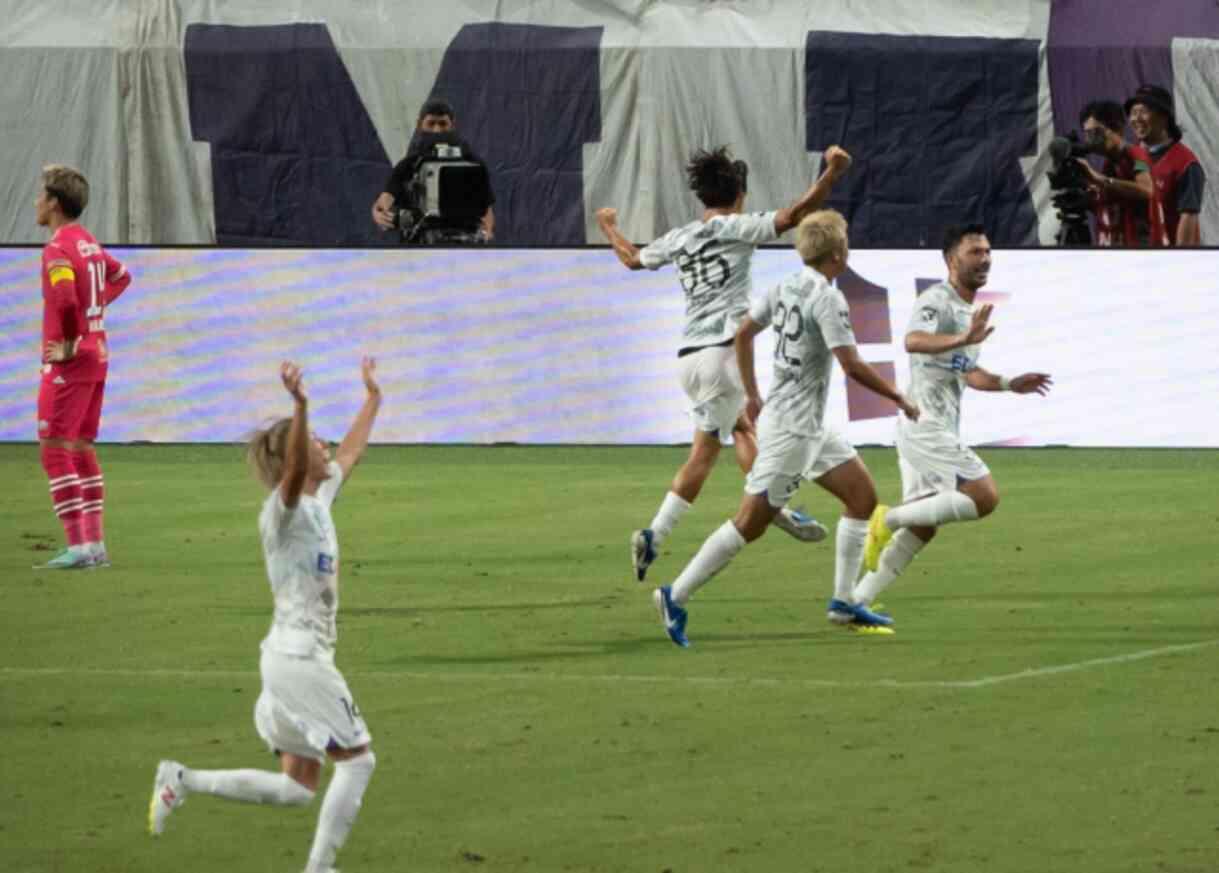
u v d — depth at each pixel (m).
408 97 62.59
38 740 22.44
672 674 25.86
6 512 41.81
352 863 17.64
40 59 62.78
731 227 32.94
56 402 34.62
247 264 51.28
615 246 34.56
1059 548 36.41
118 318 51.75
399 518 40.56
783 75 61.84
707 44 61.94
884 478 45.56
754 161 62.22
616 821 18.89
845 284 49.81
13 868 17.58
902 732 22.42
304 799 17.12
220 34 62.88
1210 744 21.69
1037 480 45.38
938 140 62.00
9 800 19.88
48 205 35.03
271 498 16.98
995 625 29.14
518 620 29.89
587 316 50.78
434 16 63.00
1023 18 62.34
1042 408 49.69
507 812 19.23
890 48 61.81
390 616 30.27
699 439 32.84
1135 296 49.38
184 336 51.53
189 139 63.03
